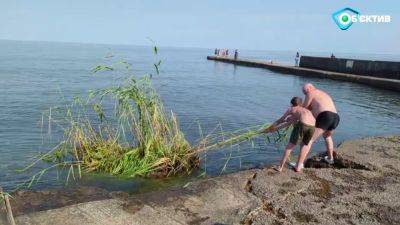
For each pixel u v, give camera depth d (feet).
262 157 35.12
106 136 34.81
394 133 54.24
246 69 195.21
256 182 22.22
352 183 23.16
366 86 118.73
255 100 84.64
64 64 189.67
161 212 17.88
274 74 164.04
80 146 32.17
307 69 155.12
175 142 31.37
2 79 104.88
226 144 35.06
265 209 19.19
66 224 15.85
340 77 132.26
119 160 30.30
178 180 28.78
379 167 26.66
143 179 28.73
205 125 52.65
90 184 27.48
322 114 24.89
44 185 27.27
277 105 78.59
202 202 19.27
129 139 34.78
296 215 18.53
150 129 30.86
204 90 100.27
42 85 95.35
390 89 109.19
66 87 93.30
